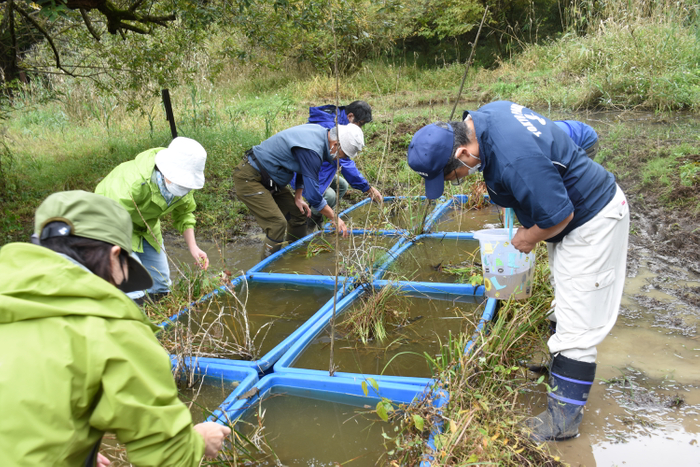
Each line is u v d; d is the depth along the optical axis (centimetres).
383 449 251
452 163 256
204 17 622
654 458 241
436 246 514
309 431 267
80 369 133
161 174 358
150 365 145
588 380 250
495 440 235
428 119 970
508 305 317
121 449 248
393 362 324
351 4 689
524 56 1434
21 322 132
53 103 1261
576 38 1205
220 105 1305
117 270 156
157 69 875
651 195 557
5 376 126
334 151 473
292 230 588
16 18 780
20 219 653
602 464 240
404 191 657
